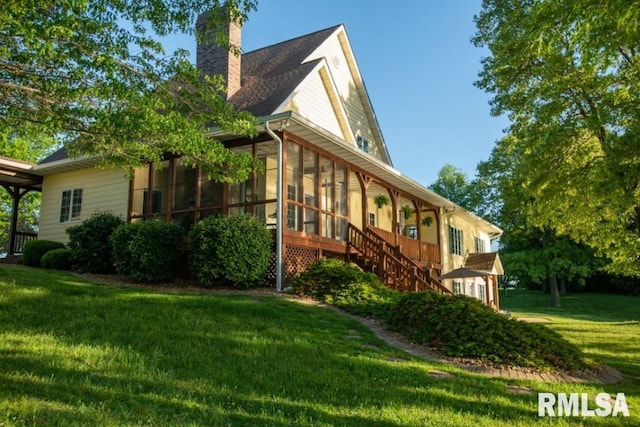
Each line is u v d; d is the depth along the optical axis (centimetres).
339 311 939
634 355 919
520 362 670
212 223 1123
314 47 1742
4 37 588
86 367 477
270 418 399
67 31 552
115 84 628
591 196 1012
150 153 773
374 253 1452
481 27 1650
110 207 1484
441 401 486
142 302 789
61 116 650
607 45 638
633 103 894
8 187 1744
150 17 720
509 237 3328
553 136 1095
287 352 604
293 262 1205
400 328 804
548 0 661
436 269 2034
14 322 614
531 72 1293
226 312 776
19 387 408
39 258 1418
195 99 826
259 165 900
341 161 1430
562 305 2998
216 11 760
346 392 489
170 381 464
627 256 1457
